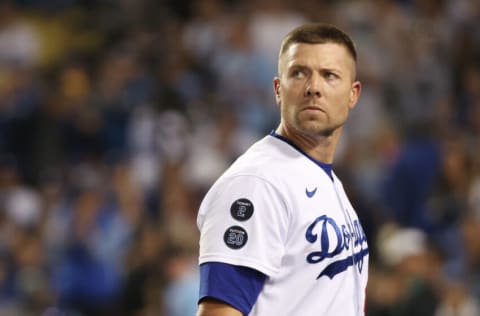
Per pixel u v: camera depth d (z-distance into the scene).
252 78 43.12
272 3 45.50
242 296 11.69
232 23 45.78
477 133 39.94
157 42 46.81
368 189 37.78
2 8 51.06
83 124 42.66
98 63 46.88
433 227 35.03
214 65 44.34
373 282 31.09
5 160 43.38
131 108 43.09
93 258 36.62
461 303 30.31
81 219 37.28
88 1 53.78
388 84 42.75
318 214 12.22
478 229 33.44
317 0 46.78
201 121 41.94
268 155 12.58
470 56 43.97
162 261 32.50
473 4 45.94
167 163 39.03
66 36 52.75
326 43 12.61
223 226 11.88
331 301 12.18
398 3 47.28
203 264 11.88
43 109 44.25
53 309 35.59
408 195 37.28
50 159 42.56
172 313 30.62
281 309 11.95
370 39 44.69
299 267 12.00
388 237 32.84
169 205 37.25
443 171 36.00
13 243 37.47
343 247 12.35
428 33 44.53
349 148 38.78
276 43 44.47
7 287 36.59
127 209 37.38
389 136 39.38
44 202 39.22
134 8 50.75
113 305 35.62
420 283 29.30
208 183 38.28
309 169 12.59
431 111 41.25
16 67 49.41
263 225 11.84
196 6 49.03
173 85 43.22
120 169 38.44
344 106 12.72
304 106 12.48
